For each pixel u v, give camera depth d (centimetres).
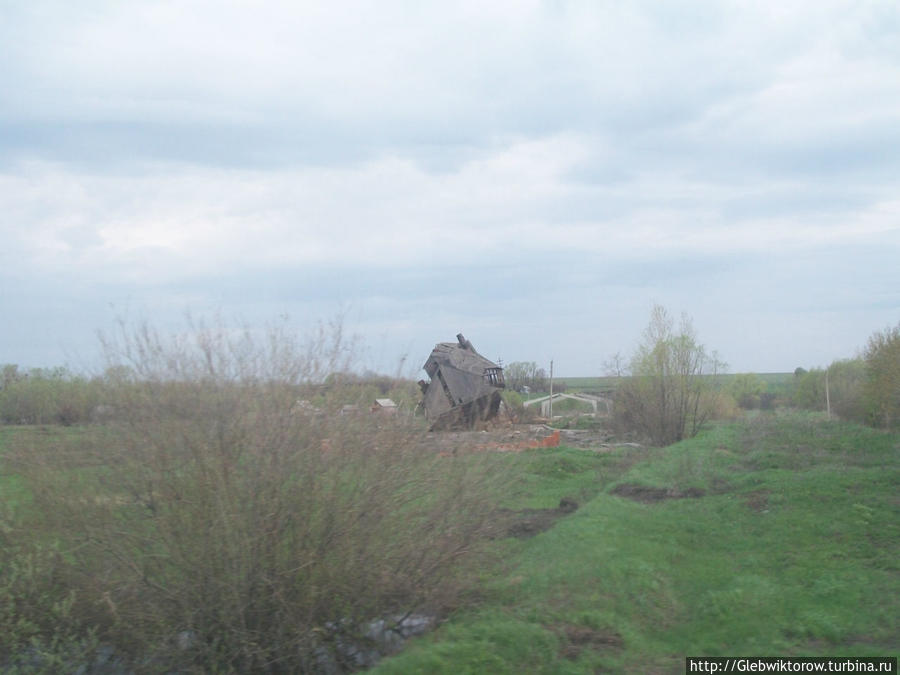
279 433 682
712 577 856
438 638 651
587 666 613
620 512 1150
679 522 1105
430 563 720
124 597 688
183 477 679
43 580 706
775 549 955
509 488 803
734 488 1366
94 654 698
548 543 980
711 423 2902
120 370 709
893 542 947
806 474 1388
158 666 677
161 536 677
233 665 681
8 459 707
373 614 714
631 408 2634
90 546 700
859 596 769
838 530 1008
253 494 668
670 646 673
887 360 2333
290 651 679
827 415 3009
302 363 722
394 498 716
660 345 2602
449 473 747
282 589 674
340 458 696
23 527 716
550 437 2333
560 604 740
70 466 705
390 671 596
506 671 591
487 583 778
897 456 1598
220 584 665
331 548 688
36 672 680
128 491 684
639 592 783
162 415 685
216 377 699
